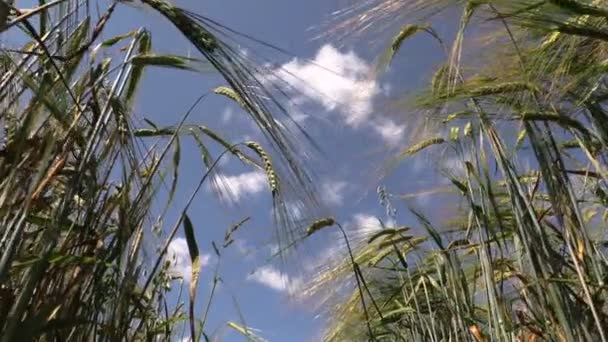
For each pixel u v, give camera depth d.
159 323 3.11
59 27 2.47
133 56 2.50
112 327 2.20
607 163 3.48
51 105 2.06
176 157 2.85
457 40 2.97
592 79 3.27
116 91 2.47
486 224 3.77
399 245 5.03
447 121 3.82
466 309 4.18
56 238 1.93
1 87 2.15
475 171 3.83
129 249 2.44
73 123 2.15
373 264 4.88
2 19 1.71
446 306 4.43
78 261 2.01
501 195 4.14
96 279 2.20
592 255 3.20
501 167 3.44
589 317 3.23
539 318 3.52
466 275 4.64
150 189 2.54
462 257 4.64
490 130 3.53
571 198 3.34
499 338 3.56
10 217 1.98
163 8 2.10
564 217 3.37
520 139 3.89
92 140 2.16
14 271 1.98
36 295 1.93
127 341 2.42
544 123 3.47
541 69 3.12
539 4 2.61
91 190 2.21
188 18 2.10
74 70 2.39
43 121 2.21
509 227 3.91
